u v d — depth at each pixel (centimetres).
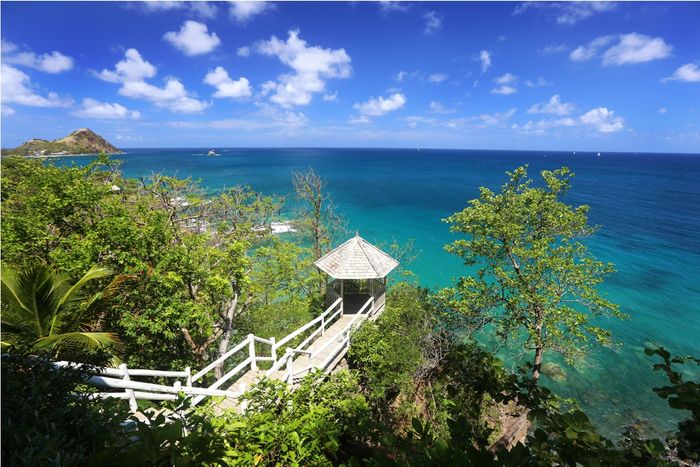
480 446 315
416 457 310
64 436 329
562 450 311
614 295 2800
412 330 1580
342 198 6794
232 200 2069
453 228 1792
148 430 360
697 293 2823
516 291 1584
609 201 6381
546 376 1994
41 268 1004
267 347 1639
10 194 1786
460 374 539
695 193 7400
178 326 1280
